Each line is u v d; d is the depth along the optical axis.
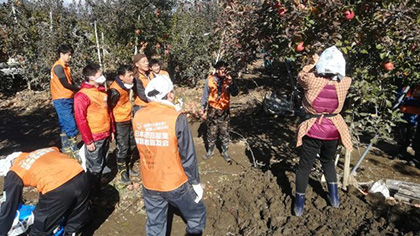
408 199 4.10
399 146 6.38
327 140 3.21
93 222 3.85
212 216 4.02
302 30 3.31
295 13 3.21
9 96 9.69
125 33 10.12
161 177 2.83
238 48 4.32
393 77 4.12
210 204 4.26
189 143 2.77
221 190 4.56
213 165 5.32
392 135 6.88
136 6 9.78
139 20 9.88
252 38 3.99
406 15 3.06
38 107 8.74
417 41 3.29
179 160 2.84
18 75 10.73
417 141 5.69
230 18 4.25
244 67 4.57
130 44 10.25
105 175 4.91
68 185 2.88
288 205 3.72
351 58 3.84
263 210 3.79
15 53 9.73
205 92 5.24
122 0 9.83
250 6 3.93
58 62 5.24
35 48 9.76
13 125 7.42
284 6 3.32
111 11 9.98
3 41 9.76
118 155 4.45
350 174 4.42
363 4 3.17
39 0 10.62
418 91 5.61
